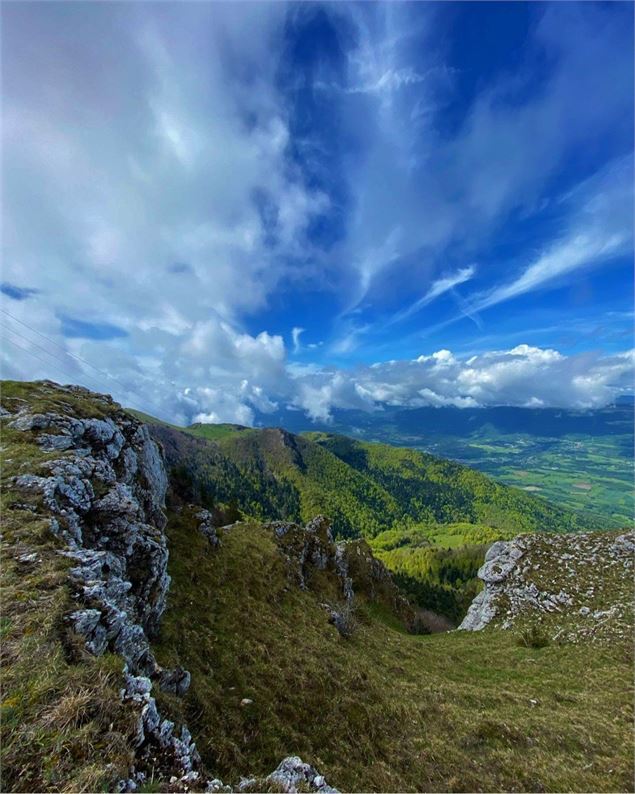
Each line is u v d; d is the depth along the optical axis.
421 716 24.61
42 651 9.27
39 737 7.40
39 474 19.92
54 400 34.69
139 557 21.05
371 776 17.88
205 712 16.44
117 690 9.38
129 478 35.03
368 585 79.06
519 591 60.75
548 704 30.80
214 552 38.97
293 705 20.95
